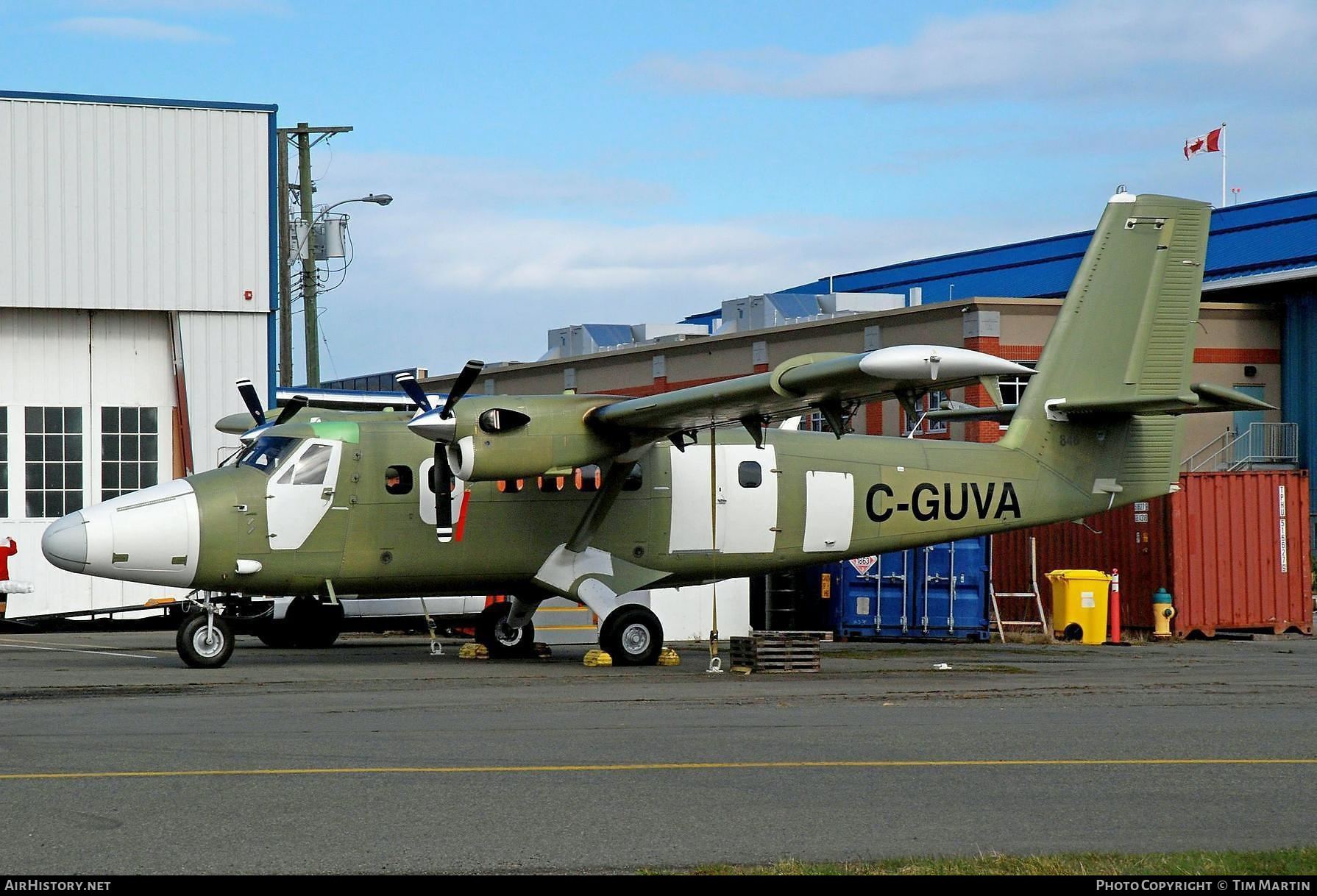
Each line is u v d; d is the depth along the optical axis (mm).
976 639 25734
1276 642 25922
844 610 25812
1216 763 10547
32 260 26625
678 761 10445
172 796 9094
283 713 13172
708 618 24891
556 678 16984
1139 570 26828
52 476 27172
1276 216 54688
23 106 26609
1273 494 27203
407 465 18938
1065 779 9844
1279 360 47812
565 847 7801
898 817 8594
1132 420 21547
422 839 7965
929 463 21016
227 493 18078
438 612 24844
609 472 18969
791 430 21094
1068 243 62875
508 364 66188
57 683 16000
